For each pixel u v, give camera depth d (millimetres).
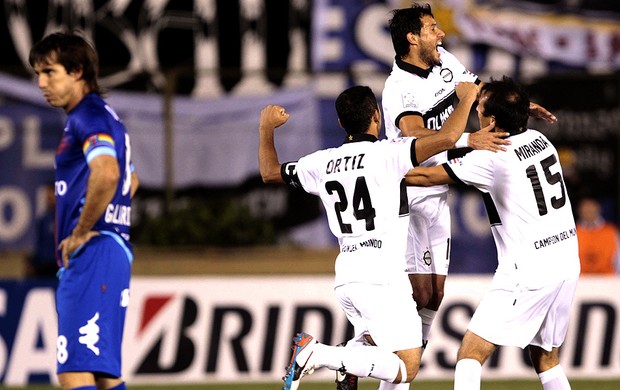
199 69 41500
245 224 35469
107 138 15695
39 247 36125
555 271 18969
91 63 16219
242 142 42500
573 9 43375
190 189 42094
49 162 41969
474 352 19141
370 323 18578
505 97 19031
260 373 29562
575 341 29594
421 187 20359
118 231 16219
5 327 29438
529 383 28547
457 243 41594
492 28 43219
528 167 18953
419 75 20094
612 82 42219
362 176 18391
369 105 18766
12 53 42781
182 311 29766
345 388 20156
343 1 43031
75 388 15695
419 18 19938
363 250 18594
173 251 34750
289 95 42719
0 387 29047
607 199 42000
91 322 15727
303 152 42406
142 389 28453
